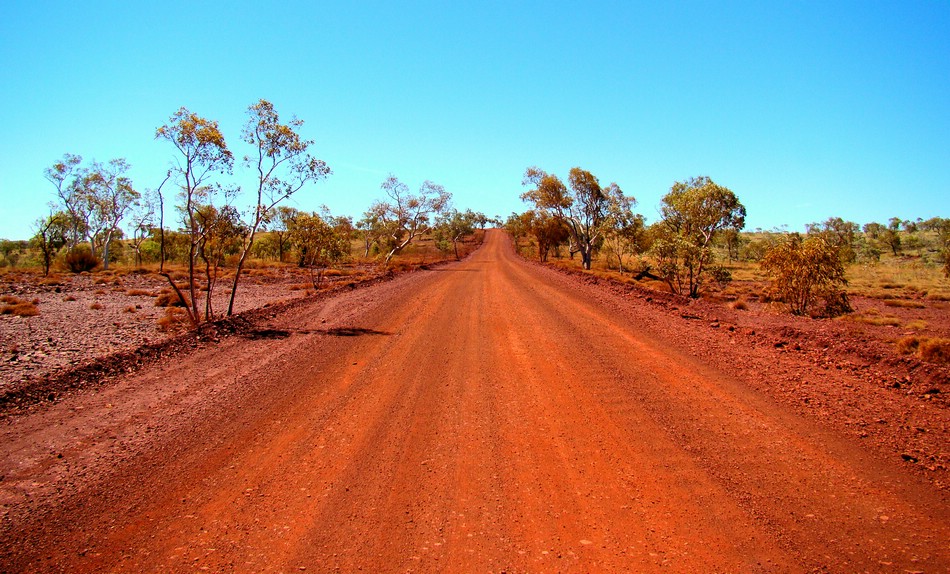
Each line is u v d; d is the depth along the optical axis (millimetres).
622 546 3527
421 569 3324
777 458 4797
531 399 6699
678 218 30875
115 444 5445
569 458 4949
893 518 3762
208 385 7539
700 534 3641
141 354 9344
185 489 4477
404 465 4871
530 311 14227
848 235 60281
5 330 12680
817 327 12375
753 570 3225
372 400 6766
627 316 13016
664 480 4453
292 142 14508
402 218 47031
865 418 5719
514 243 96188
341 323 12672
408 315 13875
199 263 42906
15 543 3705
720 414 5957
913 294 26281
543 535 3688
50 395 7082
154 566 3416
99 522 3975
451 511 4043
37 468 4902
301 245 27406
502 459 4965
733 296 24562
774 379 7281
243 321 12703
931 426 5453
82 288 25156
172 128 12523
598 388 7055
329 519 3955
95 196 43000
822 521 3748
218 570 3350
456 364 8555
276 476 4691
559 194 45500
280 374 8086
